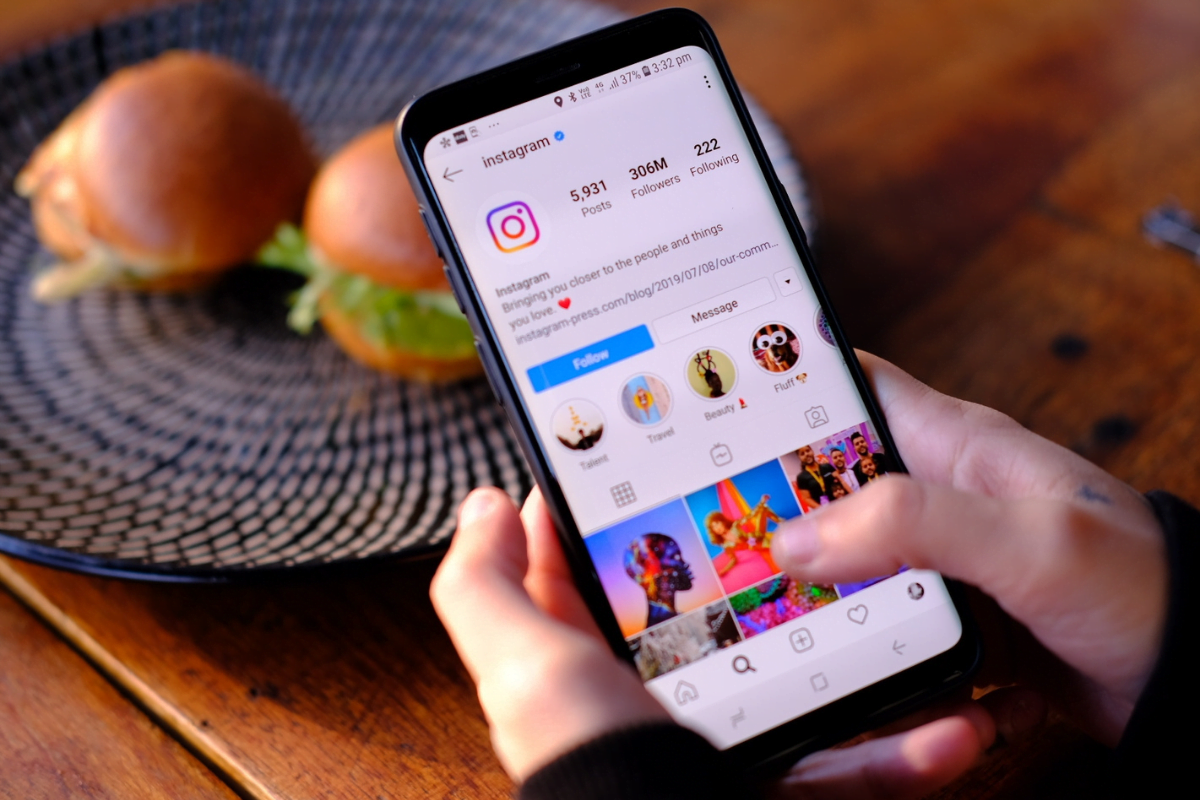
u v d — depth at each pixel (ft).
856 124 2.52
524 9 2.64
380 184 2.24
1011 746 1.45
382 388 2.13
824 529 1.18
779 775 1.30
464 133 1.42
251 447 1.97
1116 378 1.92
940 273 2.17
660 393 1.39
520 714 1.09
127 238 2.29
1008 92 2.54
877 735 1.41
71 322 2.27
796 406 1.41
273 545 1.72
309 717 1.56
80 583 1.74
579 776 0.95
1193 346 1.95
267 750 1.52
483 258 1.40
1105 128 2.41
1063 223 2.23
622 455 1.37
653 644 1.31
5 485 1.80
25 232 2.43
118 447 1.95
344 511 1.83
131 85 2.37
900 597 1.34
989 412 1.40
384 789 1.47
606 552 1.33
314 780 1.49
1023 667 1.50
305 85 2.69
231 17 2.72
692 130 1.47
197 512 1.82
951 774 1.18
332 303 2.26
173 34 2.69
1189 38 2.60
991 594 1.20
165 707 1.58
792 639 1.33
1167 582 1.11
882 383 1.47
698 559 1.34
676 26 1.48
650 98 1.47
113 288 2.38
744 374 1.41
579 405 1.37
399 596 1.71
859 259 2.22
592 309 1.40
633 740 0.97
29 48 2.67
